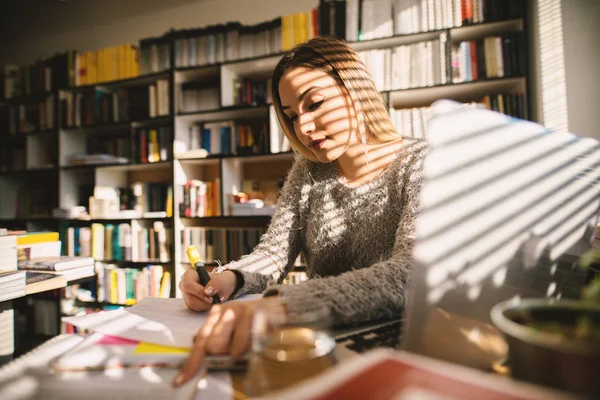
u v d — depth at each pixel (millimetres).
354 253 1018
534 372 272
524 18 1974
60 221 2938
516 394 203
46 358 434
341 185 1051
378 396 210
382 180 969
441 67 2066
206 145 2623
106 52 2924
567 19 1750
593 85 1699
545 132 441
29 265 1433
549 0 1804
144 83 2879
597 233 642
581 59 1721
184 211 2613
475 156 376
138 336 507
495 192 387
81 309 2766
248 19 2936
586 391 251
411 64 2125
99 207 2805
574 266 438
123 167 2879
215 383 391
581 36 1726
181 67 2615
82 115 2975
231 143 2566
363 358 248
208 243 2520
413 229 741
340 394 214
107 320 591
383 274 600
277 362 352
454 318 356
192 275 726
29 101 3248
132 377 381
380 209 966
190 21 3105
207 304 658
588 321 310
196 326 554
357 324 549
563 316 323
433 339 346
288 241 1092
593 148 486
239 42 2518
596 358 248
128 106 2828
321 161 1023
